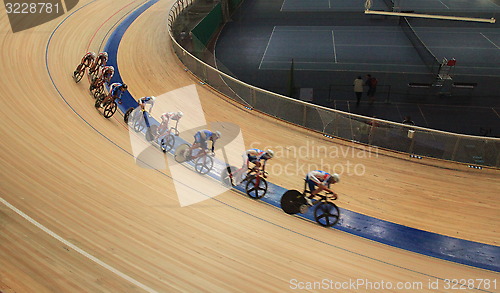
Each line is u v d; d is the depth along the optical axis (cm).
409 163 857
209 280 492
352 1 2788
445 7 2611
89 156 752
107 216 586
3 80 1020
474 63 1866
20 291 426
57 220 556
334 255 589
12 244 495
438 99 1553
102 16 1686
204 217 632
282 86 1700
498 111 1462
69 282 450
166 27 1642
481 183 802
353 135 916
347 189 765
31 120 849
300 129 966
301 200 657
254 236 604
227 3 2422
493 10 2534
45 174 668
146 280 474
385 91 1631
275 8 2672
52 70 1133
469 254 629
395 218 697
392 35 2242
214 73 1119
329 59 1956
